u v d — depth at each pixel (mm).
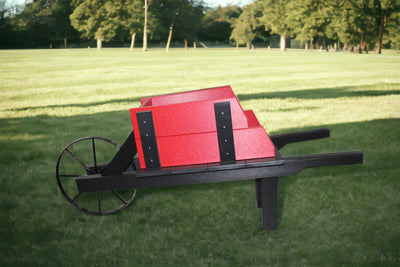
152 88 13539
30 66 26562
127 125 7398
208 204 3820
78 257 2936
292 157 3070
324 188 4086
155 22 77938
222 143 3021
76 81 16469
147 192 4180
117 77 18094
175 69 22766
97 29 73062
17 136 6637
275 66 24266
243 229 3307
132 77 17984
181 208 3758
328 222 3354
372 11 55562
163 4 85312
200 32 113062
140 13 73062
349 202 3727
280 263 2773
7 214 3695
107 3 71500
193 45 109000
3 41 90375
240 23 96312
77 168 4977
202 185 4316
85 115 8508
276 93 11453
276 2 77625
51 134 6758
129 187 3121
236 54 48219
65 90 13352
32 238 3234
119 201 3969
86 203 3945
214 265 2773
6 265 2844
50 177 4660
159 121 3016
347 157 3021
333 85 13438
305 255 2859
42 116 8469
